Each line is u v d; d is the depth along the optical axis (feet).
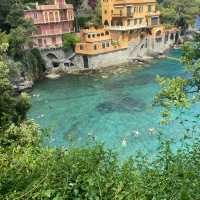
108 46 223.51
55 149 28.58
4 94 72.13
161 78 36.76
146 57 243.81
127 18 240.12
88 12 268.82
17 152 28.35
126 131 119.44
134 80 188.24
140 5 247.29
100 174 23.40
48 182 21.53
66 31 230.07
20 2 205.57
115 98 158.61
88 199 21.27
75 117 136.26
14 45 184.14
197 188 23.03
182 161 27.78
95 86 180.34
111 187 22.18
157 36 257.75
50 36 220.23
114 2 242.78
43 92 172.65
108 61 225.56
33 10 210.59
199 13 312.50
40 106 150.41
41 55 213.87
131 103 150.20
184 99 33.37
